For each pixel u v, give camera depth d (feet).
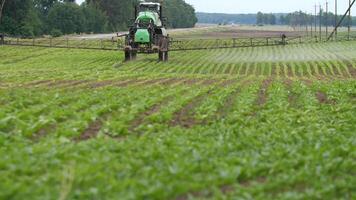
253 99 80.69
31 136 48.85
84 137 50.44
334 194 33.94
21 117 56.08
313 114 67.62
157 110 68.69
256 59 205.87
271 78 131.34
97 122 58.13
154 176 34.19
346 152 44.78
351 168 40.01
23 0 400.26
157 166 37.19
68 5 481.87
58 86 91.66
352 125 60.34
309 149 43.70
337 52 234.17
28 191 29.89
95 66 165.99
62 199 29.14
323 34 445.37
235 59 204.64
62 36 396.98
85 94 76.95
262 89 99.66
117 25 577.43
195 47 259.60
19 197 29.19
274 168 37.58
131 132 52.60
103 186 31.68
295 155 41.45
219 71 168.25
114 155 39.63
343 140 49.70
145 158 39.29
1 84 93.20
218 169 36.68
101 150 41.45
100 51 232.12
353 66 182.60
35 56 207.72
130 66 167.94
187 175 34.68
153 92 84.94
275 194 33.45
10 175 33.40
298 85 103.86
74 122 53.26
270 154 41.98
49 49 237.86
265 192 33.47
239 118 60.95
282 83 112.57
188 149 42.78
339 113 69.51
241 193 32.42
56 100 69.77
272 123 59.52
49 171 34.94
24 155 38.29
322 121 62.44
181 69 166.40
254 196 32.19
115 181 32.17
